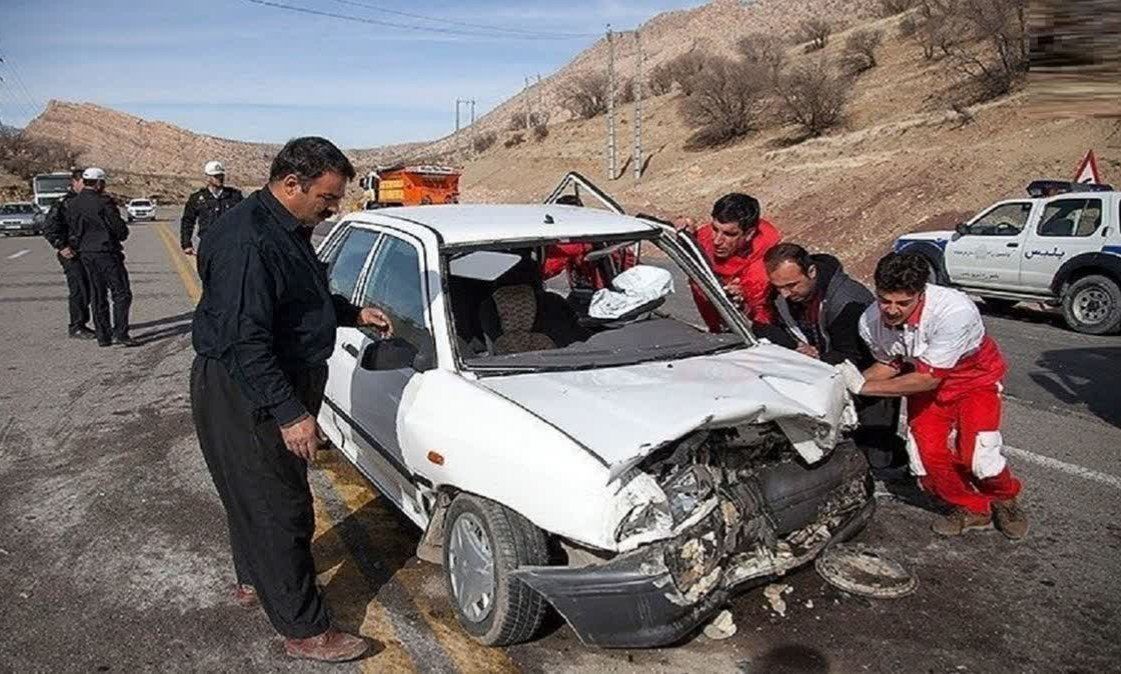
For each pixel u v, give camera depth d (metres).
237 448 3.29
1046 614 3.82
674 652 3.51
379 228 4.94
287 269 3.19
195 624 3.79
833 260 4.82
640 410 3.38
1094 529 4.68
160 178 104.12
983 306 13.04
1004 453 5.87
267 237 3.14
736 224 4.76
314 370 3.41
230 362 3.10
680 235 4.66
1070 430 6.38
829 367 4.09
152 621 3.81
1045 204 11.31
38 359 8.89
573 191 5.63
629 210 32.62
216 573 4.24
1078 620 3.78
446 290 4.07
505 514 3.36
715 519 3.31
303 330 3.30
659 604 3.10
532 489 3.20
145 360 8.83
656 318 4.62
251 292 3.07
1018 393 7.46
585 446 3.16
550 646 3.55
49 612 3.89
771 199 25.86
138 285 14.82
